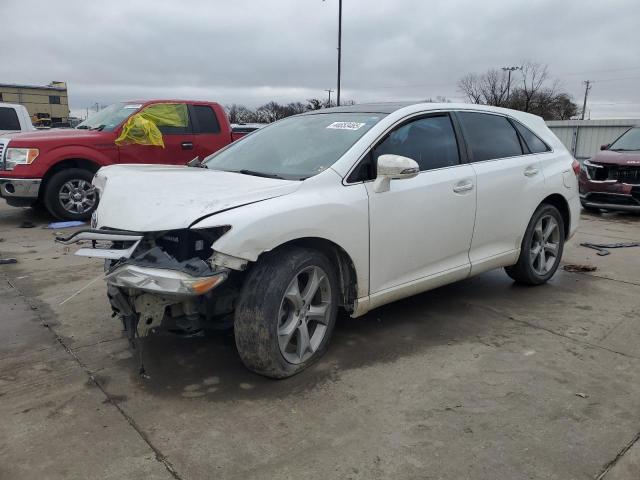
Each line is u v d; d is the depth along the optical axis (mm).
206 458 2555
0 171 8320
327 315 3482
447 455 2580
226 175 3596
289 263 3129
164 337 3898
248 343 3096
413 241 3840
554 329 4141
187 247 2979
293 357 3322
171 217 2916
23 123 11609
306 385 3236
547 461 2537
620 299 4863
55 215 8562
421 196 3838
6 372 3385
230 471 2469
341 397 3105
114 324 4160
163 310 2994
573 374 3406
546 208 5059
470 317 4375
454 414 2936
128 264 2910
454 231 4145
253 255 2918
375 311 4477
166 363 3508
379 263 3648
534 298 4875
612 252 6770
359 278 3547
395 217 3676
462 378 3342
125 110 9258
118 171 3816
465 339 3936
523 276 5043
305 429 2791
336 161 3531
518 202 4695
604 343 3885
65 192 8594
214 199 3020
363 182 3564
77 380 3289
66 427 2797
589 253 6711
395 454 2590
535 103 60281
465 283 5320
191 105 9570
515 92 60781
